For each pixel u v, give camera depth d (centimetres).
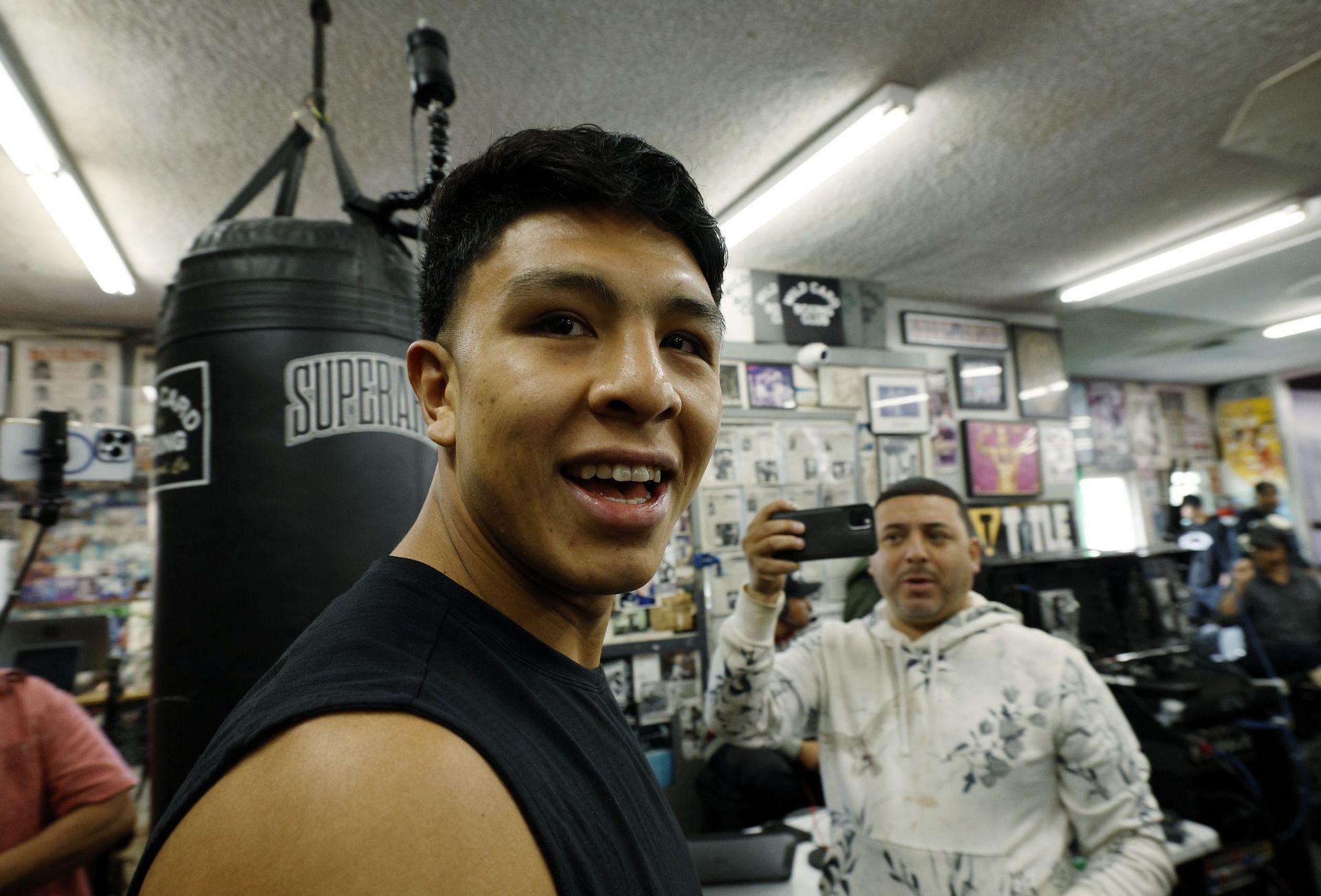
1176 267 354
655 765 287
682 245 53
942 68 202
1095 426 628
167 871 31
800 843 174
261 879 29
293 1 159
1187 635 225
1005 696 121
